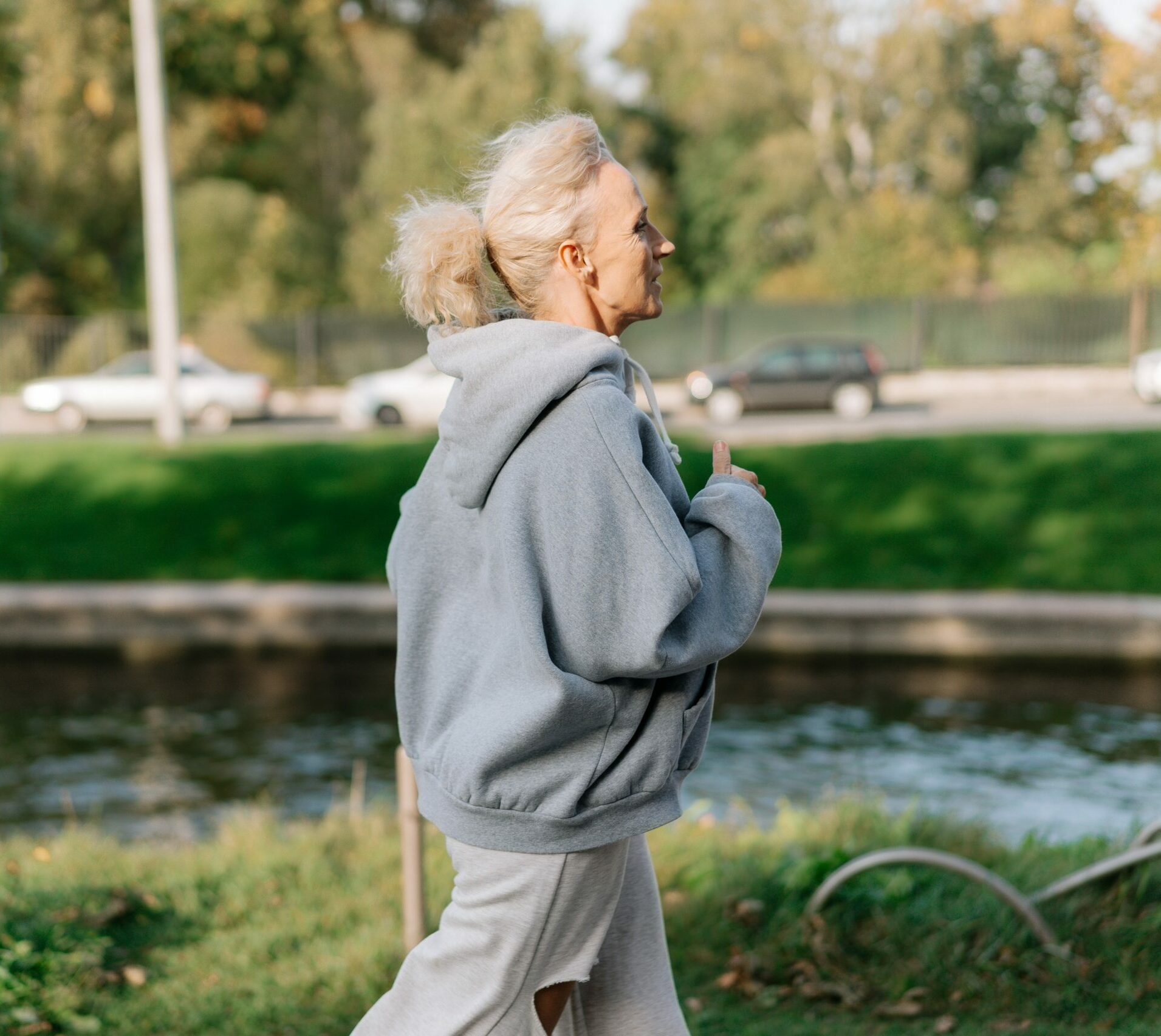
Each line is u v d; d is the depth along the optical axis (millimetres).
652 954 2004
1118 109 39281
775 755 7625
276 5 37469
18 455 15258
